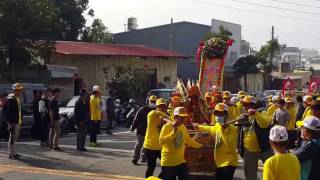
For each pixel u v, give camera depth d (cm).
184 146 881
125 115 2581
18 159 1387
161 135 862
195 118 1180
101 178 1152
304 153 607
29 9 2581
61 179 1141
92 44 3675
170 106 1201
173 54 3931
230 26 5778
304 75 6706
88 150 1571
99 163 1341
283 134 569
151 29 5162
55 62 3106
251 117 933
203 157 1030
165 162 859
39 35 2667
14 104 1380
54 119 1545
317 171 609
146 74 3650
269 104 1594
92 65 3284
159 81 3791
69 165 1309
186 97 1199
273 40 6119
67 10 4484
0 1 2495
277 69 7425
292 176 563
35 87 2003
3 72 2622
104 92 3262
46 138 1642
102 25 4975
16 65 2680
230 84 5288
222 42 1400
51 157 1430
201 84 1404
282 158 567
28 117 1917
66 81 2778
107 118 2069
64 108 2170
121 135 2039
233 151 872
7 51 2622
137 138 1313
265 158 924
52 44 2761
